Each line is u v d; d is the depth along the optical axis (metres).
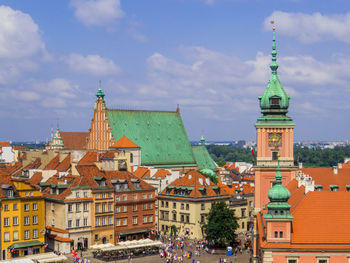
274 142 124.75
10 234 138.75
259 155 125.06
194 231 172.38
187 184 180.62
